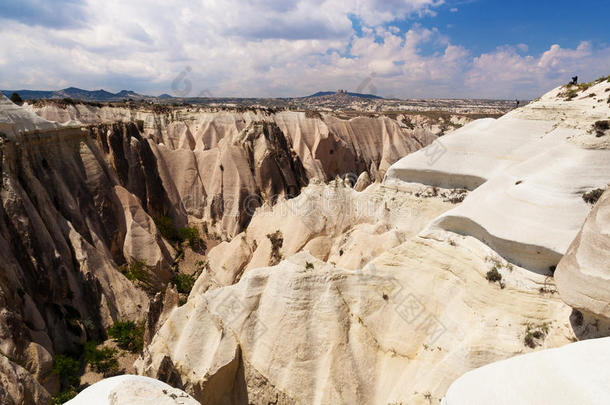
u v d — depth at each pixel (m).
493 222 17.75
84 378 29.47
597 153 17.69
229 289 21.28
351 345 19.06
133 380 11.24
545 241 15.92
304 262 20.73
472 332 16.64
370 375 18.61
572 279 12.62
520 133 26.00
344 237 31.20
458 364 15.88
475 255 18.22
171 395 10.98
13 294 29.44
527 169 19.83
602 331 13.09
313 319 19.59
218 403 19.92
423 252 20.12
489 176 25.14
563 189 17.14
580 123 22.39
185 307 21.56
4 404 21.20
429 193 28.27
